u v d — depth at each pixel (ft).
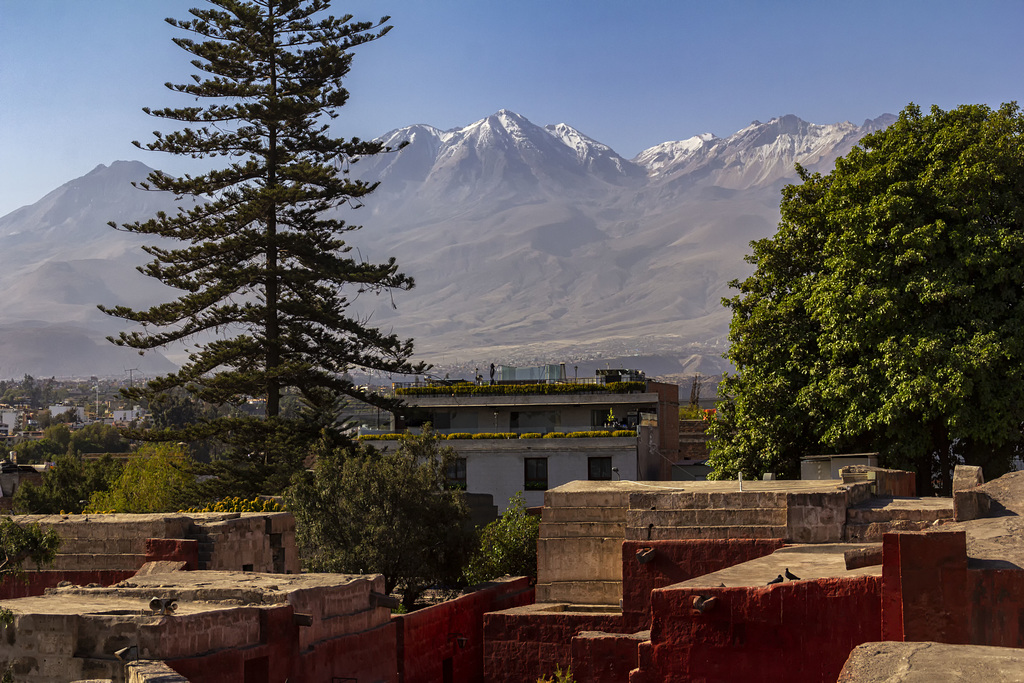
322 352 188.65
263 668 63.36
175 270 183.73
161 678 51.93
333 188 184.24
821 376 114.21
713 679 48.19
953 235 107.55
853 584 46.19
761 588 47.96
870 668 28.73
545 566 80.23
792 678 46.80
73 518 91.04
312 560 110.83
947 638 41.22
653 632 49.65
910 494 78.38
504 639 77.51
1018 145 108.58
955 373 103.09
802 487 75.36
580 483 86.53
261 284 188.85
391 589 112.06
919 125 118.32
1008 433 104.22
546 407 219.00
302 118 185.88
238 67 187.01
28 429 653.30
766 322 120.78
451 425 221.46
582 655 66.85
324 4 186.60
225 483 170.50
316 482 115.24
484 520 153.38
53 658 57.67
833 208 118.83
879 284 110.01
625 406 218.79
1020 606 40.91
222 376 179.32
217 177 183.21
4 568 61.72
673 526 71.36
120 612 59.82
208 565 86.89
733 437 126.00
